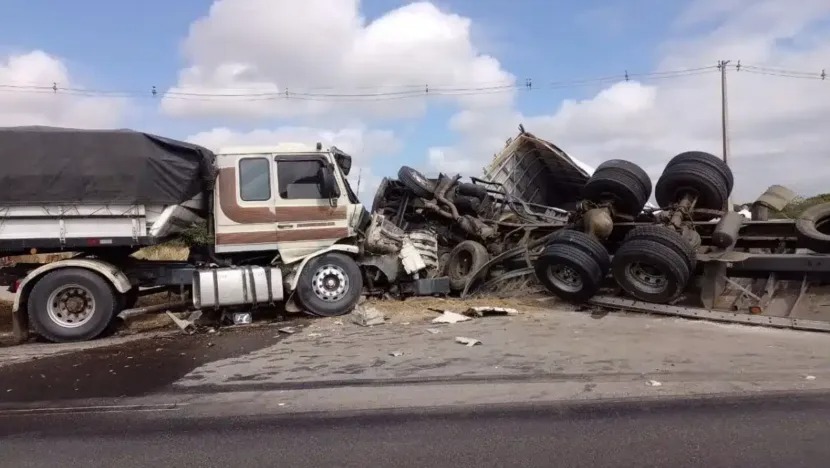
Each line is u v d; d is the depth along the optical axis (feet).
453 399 19.15
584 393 19.39
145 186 30.96
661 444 15.12
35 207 30.22
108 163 30.66
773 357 23.35
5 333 34.94
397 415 17.79
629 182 37.06
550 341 26.89
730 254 32.01
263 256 35.70
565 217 51.88
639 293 32.94
